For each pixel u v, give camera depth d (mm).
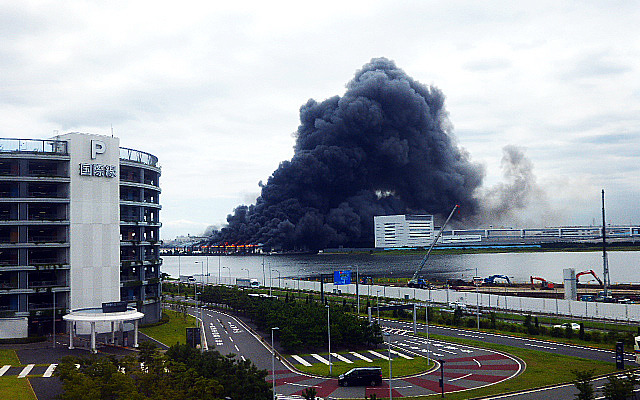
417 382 83062
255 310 135875
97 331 125875
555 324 130750
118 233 133000
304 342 107438
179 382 64250
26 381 77500
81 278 127000
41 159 125375
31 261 127562
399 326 137625
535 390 76250
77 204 127625
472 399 72375
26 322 119312
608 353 99938
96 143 130375
